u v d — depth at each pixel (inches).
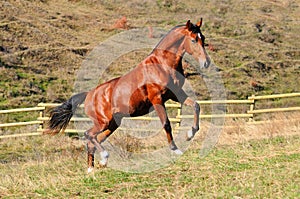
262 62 1526.8
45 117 760.3
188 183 375.6
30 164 520.4
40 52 1437.0
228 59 1529.3
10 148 695.1
